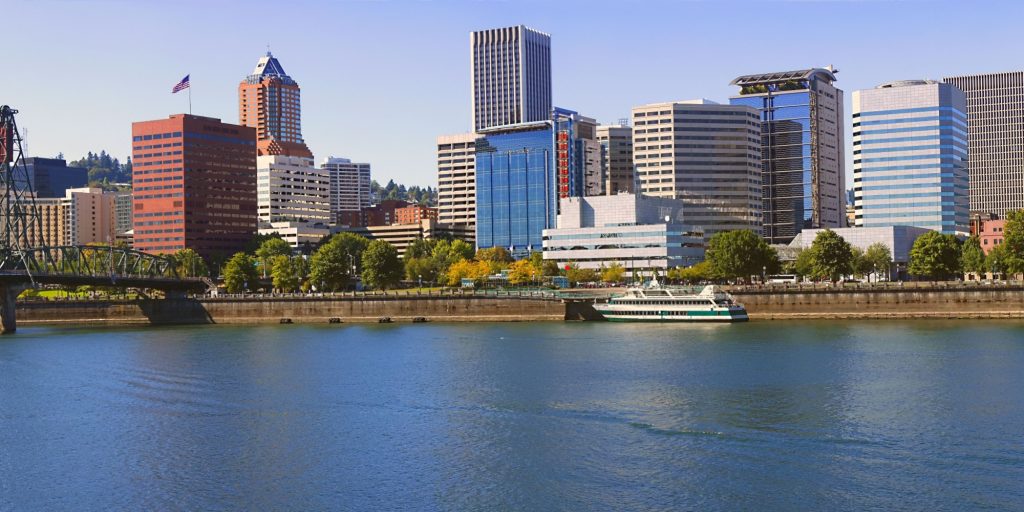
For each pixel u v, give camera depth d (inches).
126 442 4630.9
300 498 3799.2
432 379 6112.2
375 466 4160.9
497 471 4037.9
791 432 4490.7
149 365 7017.7
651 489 3759.8
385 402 5398.6
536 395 5462.6
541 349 7485.2
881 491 3663.9
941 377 5728.3
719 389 5506.9
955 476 3811.5
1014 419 4628.4
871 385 5531.5
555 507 3612.2
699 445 4308.6
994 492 3627.0
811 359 6555.1
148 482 4025.6
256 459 4311.0
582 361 6707.7
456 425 4805.6
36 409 5393.7
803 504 3563.0
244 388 5940.0
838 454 4124.0
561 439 4480.8
